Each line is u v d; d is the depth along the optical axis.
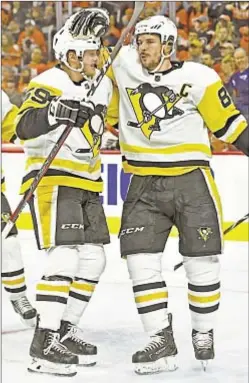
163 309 4.23
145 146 4.24
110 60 4.10
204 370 4.26
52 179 4.26
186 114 4.19
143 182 4.26
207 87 4.15
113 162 8.98
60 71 4.27
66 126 4.05
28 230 9.30
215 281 4.27
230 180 8.57
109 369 4.31
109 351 4.69
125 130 4.29
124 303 6.06
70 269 4.19
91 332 5.16
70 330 4.45
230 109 4.20
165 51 4.16
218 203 4.28
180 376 4.16
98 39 4.26
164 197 4.23
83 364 4.38
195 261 4.24
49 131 4.05
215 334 5.08
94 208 4.43
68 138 4.24
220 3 9.97
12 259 5.04
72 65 4.22
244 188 8.52
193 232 4.19
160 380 4.09
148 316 4.21
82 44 4.17
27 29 10.73
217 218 4.23
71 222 4.21
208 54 10.06
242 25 9.91
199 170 4.25
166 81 4.18
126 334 5.11
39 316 4.18
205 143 4.28
